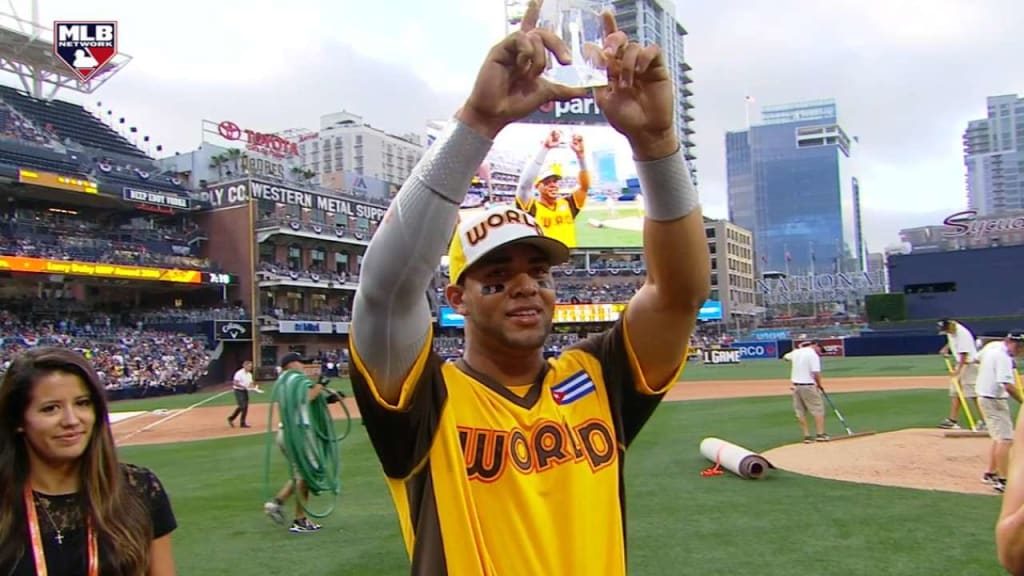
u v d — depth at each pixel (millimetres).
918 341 42031
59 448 2463
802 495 7555
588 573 1874
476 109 1724
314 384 7270
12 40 49219
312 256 51406
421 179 1732
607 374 2225
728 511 6941
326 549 6254
